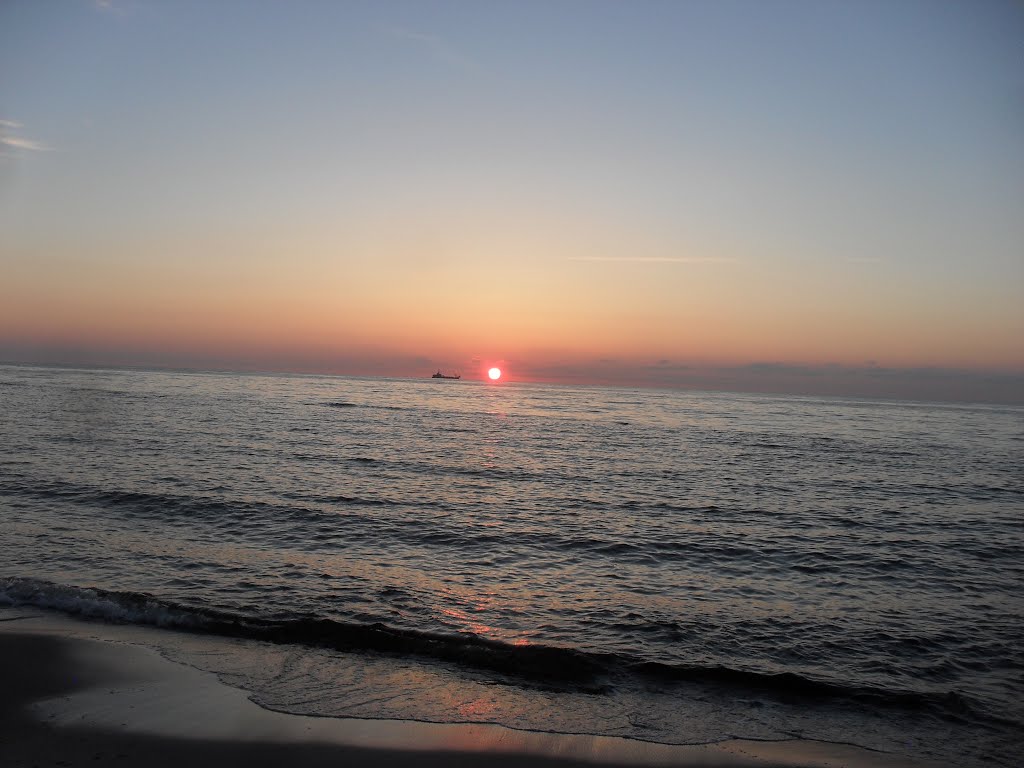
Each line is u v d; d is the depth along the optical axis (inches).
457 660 344.8
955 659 376.2
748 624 423.2
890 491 1001.5
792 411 4104.3
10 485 771.4
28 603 396.5
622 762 252.8
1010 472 1273.4
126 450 1108.5
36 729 254.1
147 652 335.3
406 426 1937.7
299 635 366.9
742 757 261.9
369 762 242.8
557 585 494.9
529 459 1263.5
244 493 781.3
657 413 3312.0
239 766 236.1
